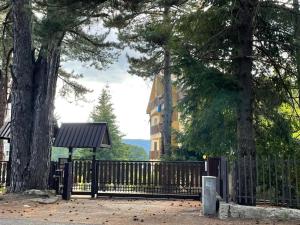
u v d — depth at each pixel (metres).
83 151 49.78
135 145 70.88
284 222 8.78
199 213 10.41
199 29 11.59
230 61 11.46
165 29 12.29
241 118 10.86
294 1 10.82
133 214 10.20
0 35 22.81
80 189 15.95
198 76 10.38
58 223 8.30
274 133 11.71
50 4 11.34
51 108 15.08
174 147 23.19
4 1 21.05
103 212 10.59
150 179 15.69
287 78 11.61
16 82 14.89
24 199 12.72
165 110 26.03
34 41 16.67
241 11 10.95
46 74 15.01
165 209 11.57
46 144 14.71
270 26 11.16
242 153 10.71
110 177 15.88
